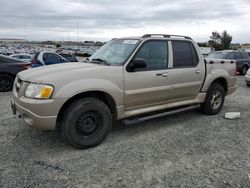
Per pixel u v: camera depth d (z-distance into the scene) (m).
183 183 3.08
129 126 5.10
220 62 5.96
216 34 50.34
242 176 3.25
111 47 4.96
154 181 3.11
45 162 3.54
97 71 3.99
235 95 8.80
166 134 4.71
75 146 3.91
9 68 8.91
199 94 5.61
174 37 5.11
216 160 3.68
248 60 16.17
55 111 3.62
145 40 4.59
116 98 4.17
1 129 4.78
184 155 3.83
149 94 4.60
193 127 5.13
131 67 4.31
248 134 4.79
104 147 4.08
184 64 5.17
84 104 3.84
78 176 3.19
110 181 3.10
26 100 3.69
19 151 3.86
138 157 3.74
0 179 3.08
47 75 3.77
